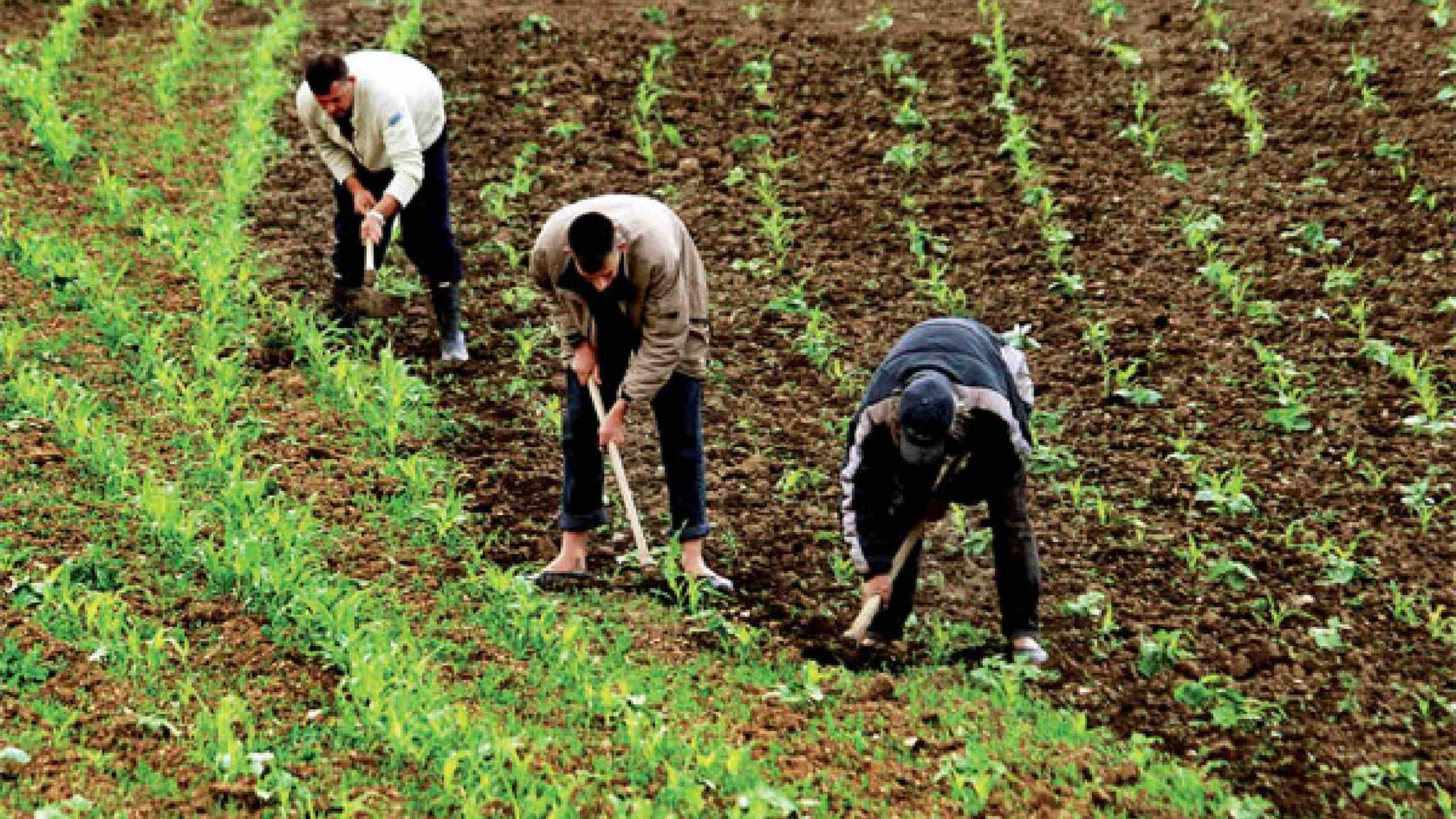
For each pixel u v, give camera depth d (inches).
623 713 631.8
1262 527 804.6
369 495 809.5
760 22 1412.4
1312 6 1360.7
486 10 1435.8
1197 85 1254.3
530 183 1151.6
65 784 551.8
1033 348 975.6
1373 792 609.9
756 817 548.4
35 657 622.2
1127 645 714.8
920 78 1298.0
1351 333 962.7
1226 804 594.6
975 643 723.4
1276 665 695.1
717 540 803.4
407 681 621.0
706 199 1147.3
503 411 913.5
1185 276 1038.4
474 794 556.1
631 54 1347.2
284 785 557.9
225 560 703.1
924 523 674.2
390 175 912.3
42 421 818.8
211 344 913.5
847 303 1031.0
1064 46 1331.2
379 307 1008.9
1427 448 857.5
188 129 1223.5
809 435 896.3
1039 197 1123.3
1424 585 749.9
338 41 1376.7
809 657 706.8
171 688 623.5
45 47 1295.5
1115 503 830.5
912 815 578.2
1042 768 615.8
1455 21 1304.1
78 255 994.1
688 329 719.1
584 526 754.8
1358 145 1154.7
